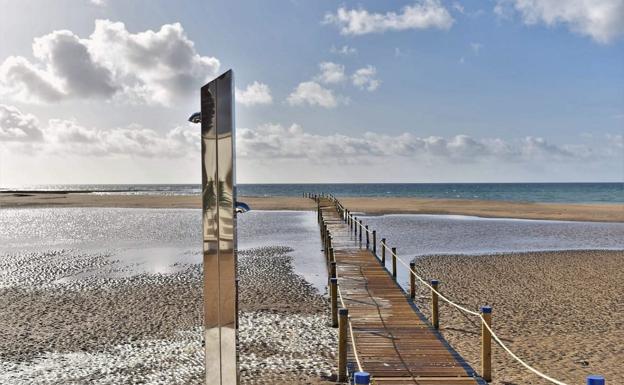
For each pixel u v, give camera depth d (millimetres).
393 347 10445
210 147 3891
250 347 12125
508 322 14188
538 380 10016
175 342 12625
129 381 10148
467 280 19969
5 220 48125
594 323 14070
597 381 4832
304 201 78875
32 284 19734
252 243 31031
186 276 21047
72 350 12078
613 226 41469
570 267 22781
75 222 45938
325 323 14109
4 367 10992
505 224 42625
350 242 26859
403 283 19375
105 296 17594
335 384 9820
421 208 61469
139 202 78188
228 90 3611
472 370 9156
